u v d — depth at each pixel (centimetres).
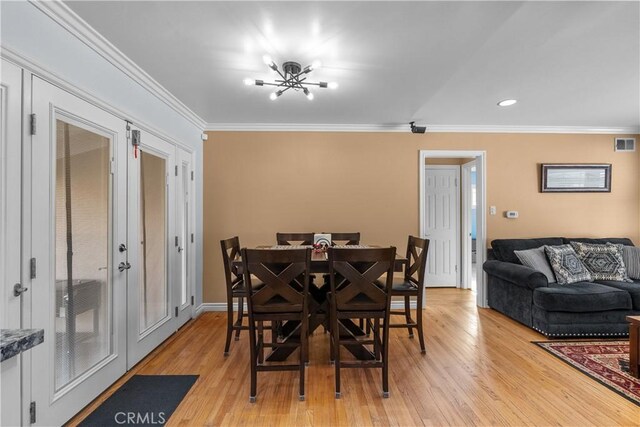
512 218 404
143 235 257
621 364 243
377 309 204
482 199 404
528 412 184
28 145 152
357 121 380
